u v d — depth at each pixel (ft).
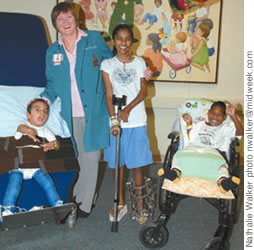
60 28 7.86
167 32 12.50
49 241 8.06
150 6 12.24
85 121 8.50
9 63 9.26
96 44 8.37
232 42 12.92
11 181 7.65
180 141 9.27
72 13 7.80
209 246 7.26
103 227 8.77
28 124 8.41
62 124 8.84
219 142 9.02
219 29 12.55
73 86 8.36
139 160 8.61
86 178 8.87
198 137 9.14
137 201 9.00
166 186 7.52
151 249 7.86
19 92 8.95
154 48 12.64
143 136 8.61
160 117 13.52
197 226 9.04
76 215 9.06
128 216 9.39
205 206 10.23
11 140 8.15
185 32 12.53
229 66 13.17
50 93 8.77
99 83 8.40
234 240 8.33
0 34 9.30
